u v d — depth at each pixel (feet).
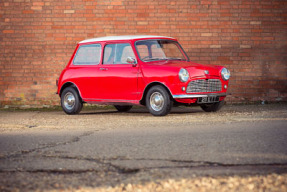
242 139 19.42
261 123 24.36
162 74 28.63
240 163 14.93
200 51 40.45
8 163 15.76
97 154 16.99
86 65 33.01
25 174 14.17
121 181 13.12
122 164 15.23
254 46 40.24
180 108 37.60
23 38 41.29
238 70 40.29
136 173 14.02
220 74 30.04
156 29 40.60
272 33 40.19
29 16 41.19
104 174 14.01
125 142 19.47
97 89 32.01
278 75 40.32
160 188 12.23
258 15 40.16
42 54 41.24
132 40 31.01
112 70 31.19
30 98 41.42
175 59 31.65
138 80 29.76
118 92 30.89
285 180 12.72
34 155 17.13
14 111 38.45
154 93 29.14
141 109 38.29
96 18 40.88
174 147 17.99
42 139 20.97
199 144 18.51
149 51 30.99
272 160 15.28
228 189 12.01
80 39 41.04
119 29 40.81
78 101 33.35
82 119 29.71
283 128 22.29
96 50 32.78
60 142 19.97
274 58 40.24
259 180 12.79
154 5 40.52
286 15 40.14
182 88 28.09
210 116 28.60
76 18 40.98
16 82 41.45
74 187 12.55
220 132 21.47
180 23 40.47
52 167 15.03
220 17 40.22
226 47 40.34
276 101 40.40
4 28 41.34
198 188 12.15
